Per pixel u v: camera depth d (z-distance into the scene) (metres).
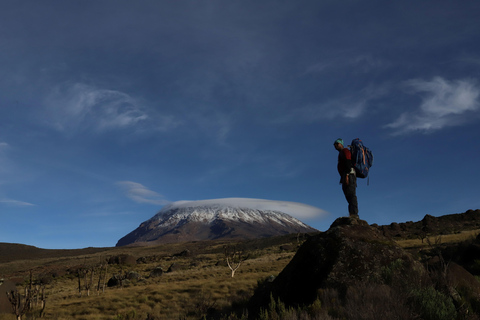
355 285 7.00
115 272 65.25
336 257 7.82
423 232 90.38
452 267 7.83
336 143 9.12
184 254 109.56
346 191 8.99
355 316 5.39
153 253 173.00
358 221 8.90
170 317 16.19
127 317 17.84
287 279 8.38
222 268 52.44
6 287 21.61
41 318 19.97
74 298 31.78
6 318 18.84
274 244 122.38
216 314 11.98
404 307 5.55
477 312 5.88
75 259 138.50
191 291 26.19
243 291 23.05
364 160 8.73
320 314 5.66
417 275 6.95
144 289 31.58
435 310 5.52
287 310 7.08
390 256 7.82
